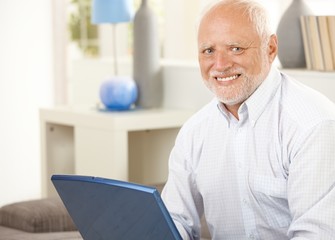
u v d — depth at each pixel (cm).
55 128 441
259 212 231
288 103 223
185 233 243
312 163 209
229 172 237
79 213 208
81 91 498
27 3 544
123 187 185
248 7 223
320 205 204
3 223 340
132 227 197
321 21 336
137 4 566
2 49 533
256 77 224
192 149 247
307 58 348
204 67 228
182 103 418
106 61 475
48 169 440
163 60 471
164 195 252
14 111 543
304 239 204
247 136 230
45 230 324
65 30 588
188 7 505
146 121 391
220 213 243
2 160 538
